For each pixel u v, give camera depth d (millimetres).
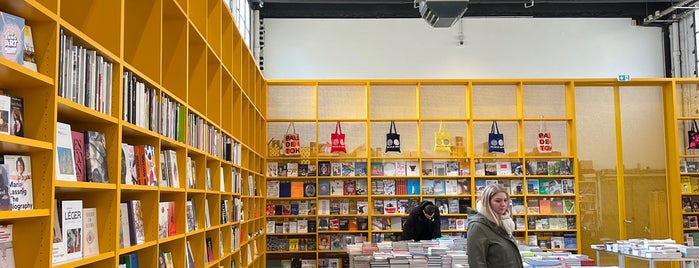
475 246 4438
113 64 3311
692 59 11109
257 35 11102
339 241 10336
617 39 11562
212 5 6133
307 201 10344
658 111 10641
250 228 8648
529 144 10398
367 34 11570
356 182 10375
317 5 11531
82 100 2898
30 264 2461
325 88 10531
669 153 10523
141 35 4082
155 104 3955
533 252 6668
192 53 5387
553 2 11422
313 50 11500
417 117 10344
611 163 10508
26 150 2479
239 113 7355
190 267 4691
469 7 11570
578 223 10258
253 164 8703
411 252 6898
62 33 2676
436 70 11508
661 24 11555
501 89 10477
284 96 10500
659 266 10508
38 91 2531
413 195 10281
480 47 11555
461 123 10477
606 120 10570
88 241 3053
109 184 3100
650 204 10453
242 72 7766
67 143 2760
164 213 4098
